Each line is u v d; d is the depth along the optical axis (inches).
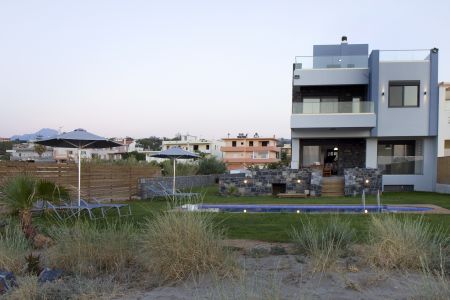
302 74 975.0
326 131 946.1
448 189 818.2
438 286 148.8
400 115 907.4
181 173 1125.1
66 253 211.3
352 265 201.3
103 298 164.9
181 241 194.1
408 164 921.5
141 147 3828.7
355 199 687.1
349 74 961.5
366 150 939.3
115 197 656.4
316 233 242.2
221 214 442.0
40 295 165.2
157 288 178.9
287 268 202.2
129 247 218.2
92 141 467.8
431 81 900.6
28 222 280.2
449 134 891.4
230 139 2977.4
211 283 177.9
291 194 743.1
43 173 494.9
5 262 204.1
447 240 230.4
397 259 201.8
